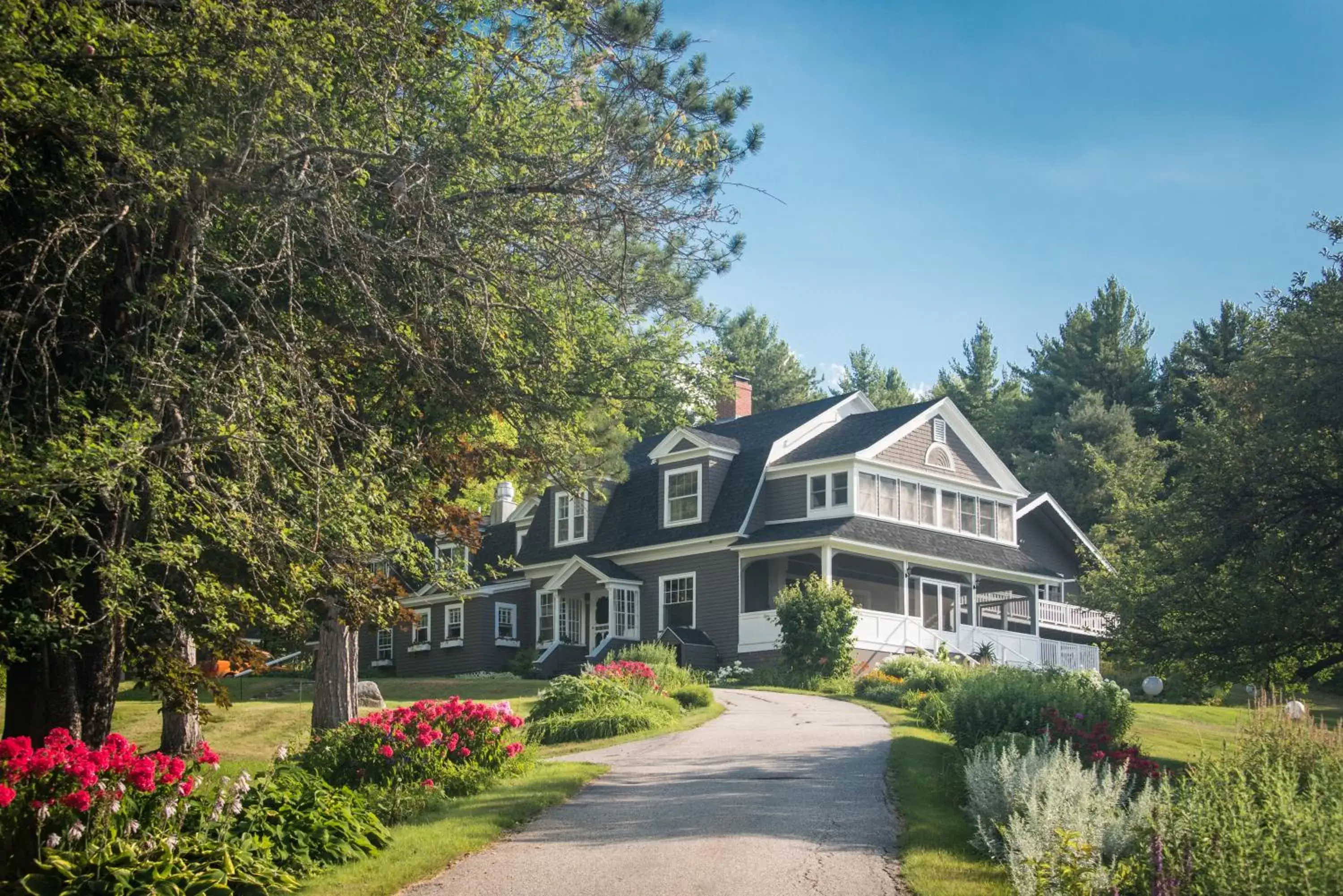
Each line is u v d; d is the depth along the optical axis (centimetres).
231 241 1407
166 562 1193
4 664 1270
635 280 1677
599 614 4269
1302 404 2167
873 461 3891
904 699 2723
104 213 1241
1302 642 2170
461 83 1572
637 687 2556
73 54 1145
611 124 1578
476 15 1507
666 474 4122
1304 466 2220
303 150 1325
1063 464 6400
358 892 1029
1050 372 7438
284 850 1093
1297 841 930
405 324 1437
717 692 3109
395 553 1502
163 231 1366
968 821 1246
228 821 1070
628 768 1731
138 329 1278
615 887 1027
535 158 1506
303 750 1702
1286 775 1161
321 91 1374
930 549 4000
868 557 3866
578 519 4319
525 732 2083
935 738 2038
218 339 1384
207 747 1136
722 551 3912
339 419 1481
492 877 1078
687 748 1945
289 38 1262
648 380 2059
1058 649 4312
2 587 1207
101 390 1271
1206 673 2262
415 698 3019
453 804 1430
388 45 1400
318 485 1261
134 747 1073
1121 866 982
